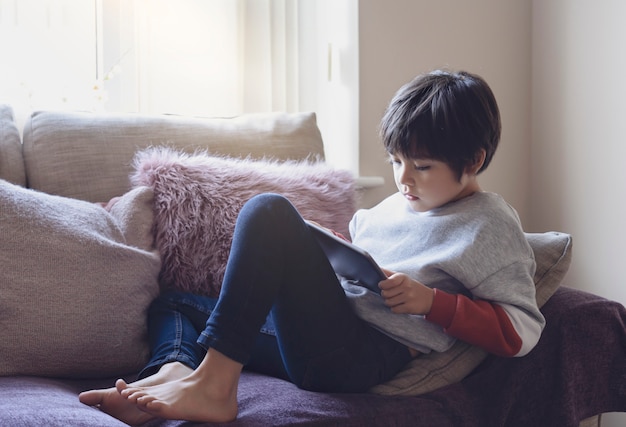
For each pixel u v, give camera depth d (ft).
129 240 5.15
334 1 7.55
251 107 7.82
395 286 4.03
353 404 3.95
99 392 3.77
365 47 7.22
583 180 6.95
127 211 5.25
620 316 4.60
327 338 4.06
